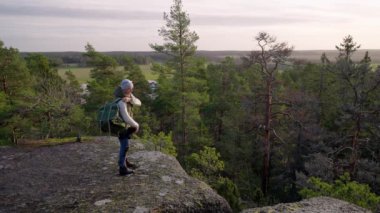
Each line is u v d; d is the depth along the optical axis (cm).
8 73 2884
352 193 1080
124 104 662
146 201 617
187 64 2809
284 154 3047
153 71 2972
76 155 922
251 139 3281
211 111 3969
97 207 595
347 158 2530
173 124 4047
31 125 2597
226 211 682
